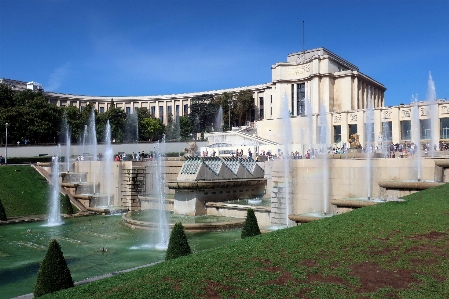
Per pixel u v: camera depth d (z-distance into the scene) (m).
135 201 45.50
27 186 46.69
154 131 111.25
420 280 9.82
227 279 10.06
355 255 11.55
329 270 10.54
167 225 30.39
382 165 24.84
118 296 9.24
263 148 72.25
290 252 12.02
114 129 97.62
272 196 28.94
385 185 23.80
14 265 22.20
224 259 11.66
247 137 82.19
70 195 46.81
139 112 116.12
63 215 40.41
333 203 23.92
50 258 13.16
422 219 14.67
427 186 21.95
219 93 137.75
